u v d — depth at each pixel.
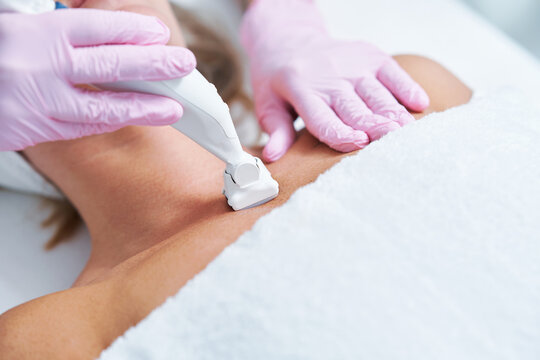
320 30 1.21
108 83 0.63
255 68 1.16
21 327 0.61
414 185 0.59
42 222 1.02
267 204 0.70
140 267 0.63
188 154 0.85
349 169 0.63
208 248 0.60
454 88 0.92
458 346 0.49
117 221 0.83
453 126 0.67
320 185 0.61
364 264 0.52
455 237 0.55
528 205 0.58
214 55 1.33
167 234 0.77
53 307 0.63
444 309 0.51
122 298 0.61
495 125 0.68
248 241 0.57
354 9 1.55
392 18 1.53
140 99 0.63
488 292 0.52
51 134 0.66
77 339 0.60
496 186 0.59
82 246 0.99
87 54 0.60
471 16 1.55
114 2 0.91
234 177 0.68
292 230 0.56
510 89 0.84
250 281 0.53
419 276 0.52
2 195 1.08
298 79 0.92
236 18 1.47
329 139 0.79
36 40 0.60
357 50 0.96
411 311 0.50
